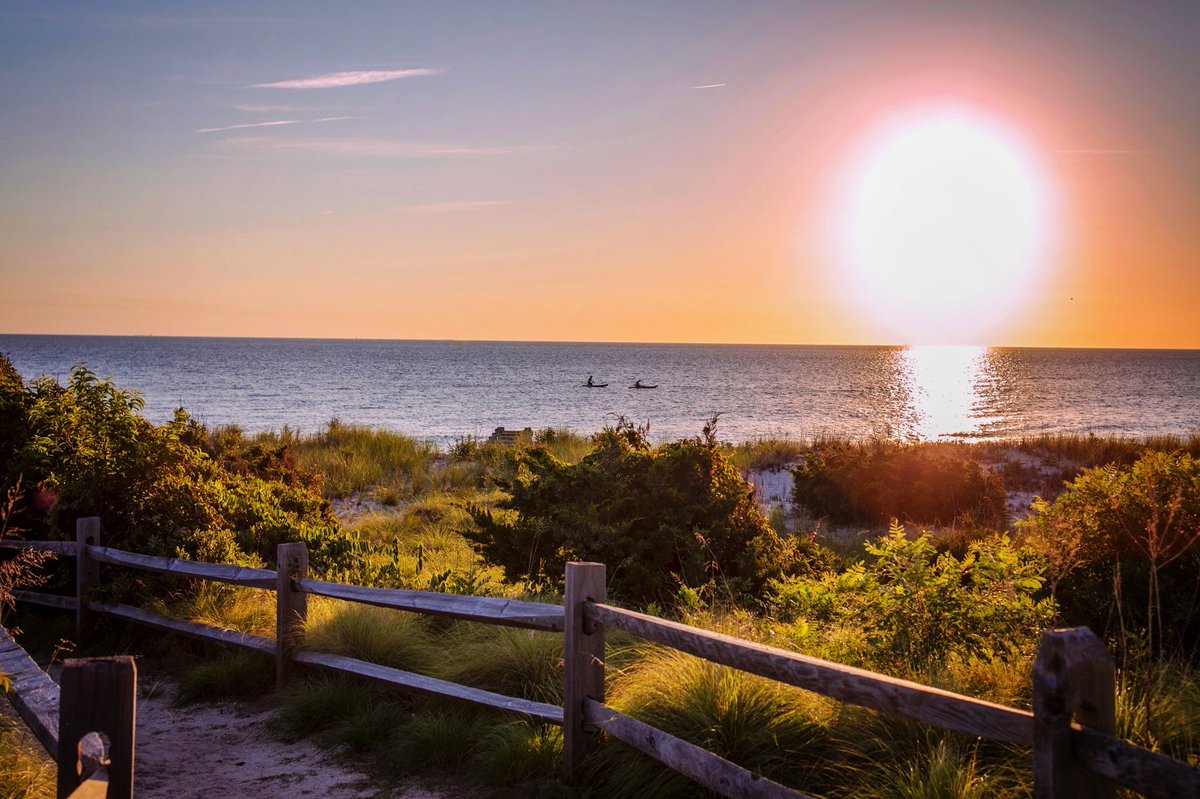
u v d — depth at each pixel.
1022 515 13.95
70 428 7.58
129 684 2.07
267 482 10.83
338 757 4.60
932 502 13.78
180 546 7.12
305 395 58.34
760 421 42.78
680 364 146.75
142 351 176.50
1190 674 4.65
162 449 7.85
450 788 4.14
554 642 5.26
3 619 7.07
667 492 8.39
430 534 12.47
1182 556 6.22
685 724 3.92
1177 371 131.88
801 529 13.23
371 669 5.18
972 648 4.82
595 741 4.00
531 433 25.17
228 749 4.77
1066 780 2.09
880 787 3.37
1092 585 6.25
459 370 108.12
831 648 4.94
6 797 3.37
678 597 7.35
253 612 6.46
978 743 3.52
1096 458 19.38
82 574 6.89
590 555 8.14
